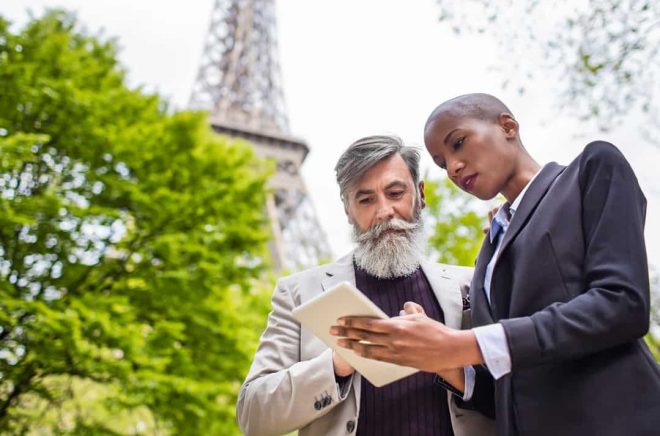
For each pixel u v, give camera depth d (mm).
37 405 11211
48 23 13062
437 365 1791
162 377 10695
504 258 2141
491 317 2189
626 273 1760
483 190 2250
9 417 10609
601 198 1938
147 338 11328
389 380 2285
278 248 35969
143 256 11688
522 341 1734
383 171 2789
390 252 2750
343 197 2885
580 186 2035
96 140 11672
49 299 10789
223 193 12859
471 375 2387
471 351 1763
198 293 12117
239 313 14820
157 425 11766
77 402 11609
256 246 13523
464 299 2863
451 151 2260
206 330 12414
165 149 12859
